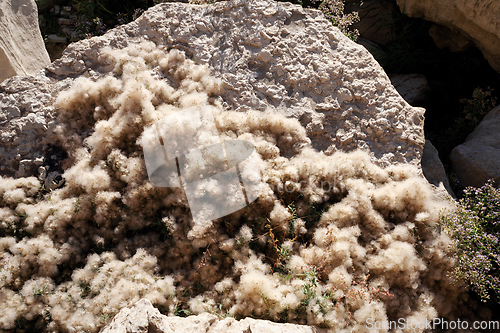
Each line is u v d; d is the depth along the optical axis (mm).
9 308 1111
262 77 1411
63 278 1195
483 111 1675
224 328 1023
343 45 1460
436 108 1872
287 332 1028
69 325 1099
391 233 1233
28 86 1371
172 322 1023
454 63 1885
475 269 1191
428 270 1222
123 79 1361
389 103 1391
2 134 1304
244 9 1477
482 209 1245
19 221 1239
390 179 1308
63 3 2074
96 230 1244
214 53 1432
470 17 1580
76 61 1406
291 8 1498
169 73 1414
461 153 1518
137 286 1124
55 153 1316
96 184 1207
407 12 1841
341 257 1164
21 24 1562
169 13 1469
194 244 1184
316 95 1397
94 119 1347
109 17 1986
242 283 1110
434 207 1258
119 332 972
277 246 1224
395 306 1167
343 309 1104
